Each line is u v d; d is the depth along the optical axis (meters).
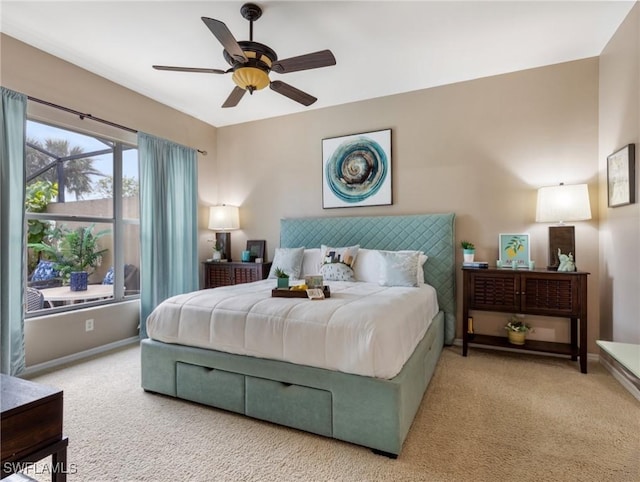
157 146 3.79
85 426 1.97
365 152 3.97
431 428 1.92
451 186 3.60
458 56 3.06
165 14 2.44
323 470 1.58
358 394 1.73
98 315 3.34
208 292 2.63
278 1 2.30
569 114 3.16
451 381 2.58
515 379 2.62
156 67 2.39
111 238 3.57
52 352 2.95
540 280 2.90
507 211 3.38
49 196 3.04
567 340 3.19
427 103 3.70
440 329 3.16
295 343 1.91
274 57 2.45
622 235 2.60
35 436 1.11
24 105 2.68
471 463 1.62
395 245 3.70
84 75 3.21
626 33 2.51
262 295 2.45
